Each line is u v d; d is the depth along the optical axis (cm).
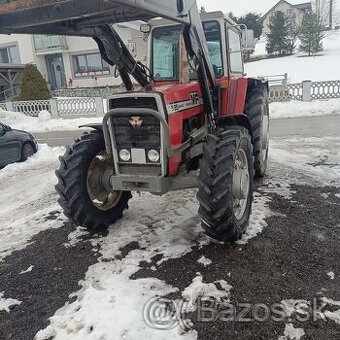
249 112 529
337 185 511
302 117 1287
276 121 1230
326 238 363
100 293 298
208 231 347
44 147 992
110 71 2508
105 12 305
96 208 402
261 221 403
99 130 418
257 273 309
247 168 387
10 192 637
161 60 461
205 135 393
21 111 2014
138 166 352
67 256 366
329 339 238
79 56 2595
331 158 657
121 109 335
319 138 855
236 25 481
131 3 250
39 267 352
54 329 264
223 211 328
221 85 430
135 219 435
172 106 342
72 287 314
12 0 287
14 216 505
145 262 338
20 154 859
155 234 391
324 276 302
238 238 361
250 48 515
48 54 2670
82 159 388
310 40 3412
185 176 356
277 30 3572
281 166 620
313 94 1599
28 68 2083
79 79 2622
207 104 389
